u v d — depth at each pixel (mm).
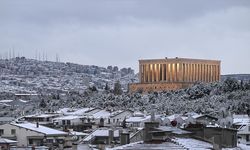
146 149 59938
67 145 113438
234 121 159500
